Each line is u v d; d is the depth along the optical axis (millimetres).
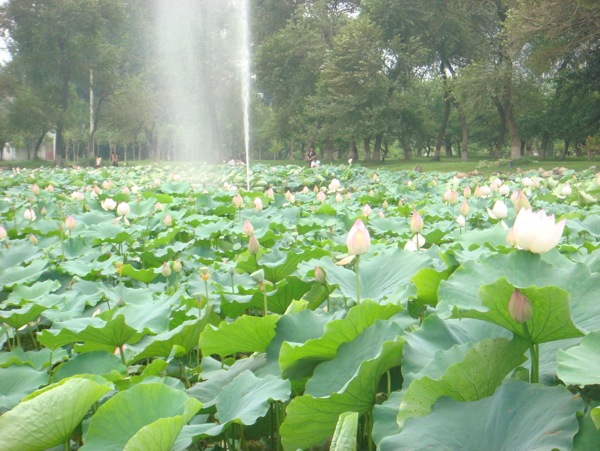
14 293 4219
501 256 2336
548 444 1435
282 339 2643
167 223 6391
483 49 40000
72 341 3064
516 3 27844
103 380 2184
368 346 2221
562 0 23625
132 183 15445
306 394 1993
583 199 7008
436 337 2246
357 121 39188
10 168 49719
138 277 4805
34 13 47469
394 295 2885
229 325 2586
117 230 6797
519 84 32656
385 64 39406
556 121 41188
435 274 2797
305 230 6902
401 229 6668
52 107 49375
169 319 3412
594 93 37844
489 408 1657
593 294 2096
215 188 14953
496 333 2188
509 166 28531
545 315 1823
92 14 48594
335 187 11078
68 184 16938
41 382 2607
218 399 2342
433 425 1657
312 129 42094
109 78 52438
